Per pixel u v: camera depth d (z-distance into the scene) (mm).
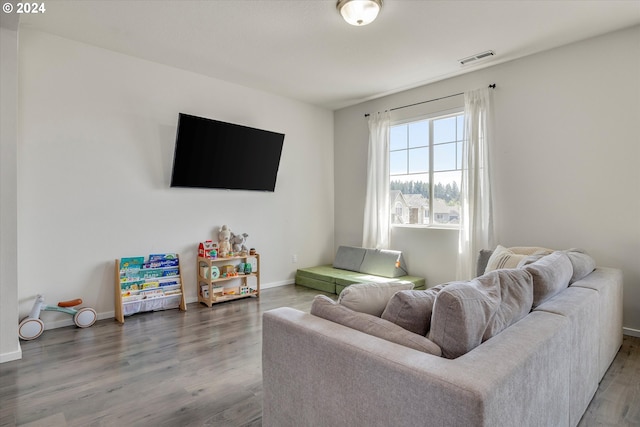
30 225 3062
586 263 2559
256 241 4672
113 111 3494
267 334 1562
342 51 3453
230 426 1771
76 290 3303
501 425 990
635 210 2994
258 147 4395
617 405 1958
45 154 3129
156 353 2646
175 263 3854
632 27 2982
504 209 3734
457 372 1017
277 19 2869
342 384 1236
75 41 3268
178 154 3732
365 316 1430
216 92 4195
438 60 3658
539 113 3494
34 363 2467
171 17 2844
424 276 4441
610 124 3104
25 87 3025
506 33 3092
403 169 4734
